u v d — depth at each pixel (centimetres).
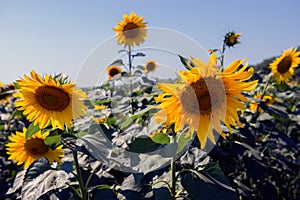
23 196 61
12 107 177
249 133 109
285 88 134
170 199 55
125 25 119
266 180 115
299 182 144
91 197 64
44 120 64
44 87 62
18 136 80
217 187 53
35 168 66
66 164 70
